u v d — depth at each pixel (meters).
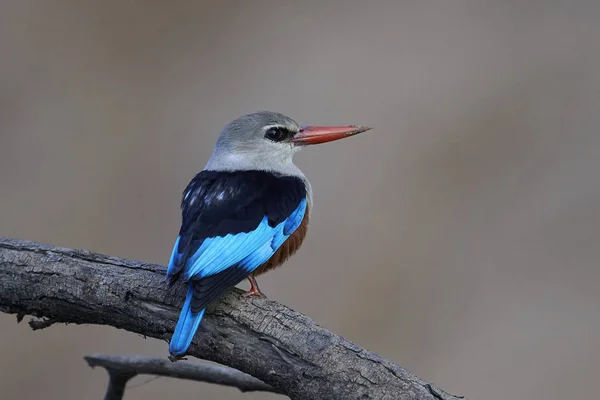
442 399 5.88
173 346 6.55
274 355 6.47
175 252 7.23
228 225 7.50
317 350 6.33
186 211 7.72
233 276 7.30
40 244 7.62
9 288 7.40
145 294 7.07
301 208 8.16
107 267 7.34
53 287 7.29
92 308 7.22
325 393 6.20
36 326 7.52
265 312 6.70
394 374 6.08
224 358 6.66
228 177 8.11
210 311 6.79
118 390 7.86
